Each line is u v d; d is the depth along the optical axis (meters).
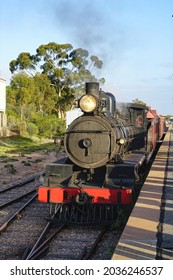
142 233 6.54
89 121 9.51
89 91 9.88
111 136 9.38
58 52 54.84
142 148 13.75
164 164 14.99
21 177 16.80
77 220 8.84
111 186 8.90
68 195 8.81
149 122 15.64
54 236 8.00
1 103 40.94
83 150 9.48
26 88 48.69
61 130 45.97
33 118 45.81
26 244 7.59
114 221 8.62
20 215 9.73
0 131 37.44
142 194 9.36
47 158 24.62
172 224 7.21
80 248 7.32
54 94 53.59
